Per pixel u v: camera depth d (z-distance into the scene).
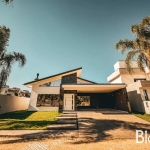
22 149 4.04
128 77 17.59
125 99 13.22
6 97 13.73
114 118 9.55
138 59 10.70
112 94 18.05
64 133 5.83
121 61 19.02
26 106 20.66
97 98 19.58
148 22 9.00
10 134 5.61
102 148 4.09
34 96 15.46
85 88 14.31
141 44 8.89
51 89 15.92
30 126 7.06
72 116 10.44
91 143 4.60
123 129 6.55
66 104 14.79
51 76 16.03
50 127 6.72
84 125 7.42
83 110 14.60
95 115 10.88
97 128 6.76
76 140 4.95
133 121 8.50
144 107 11.96
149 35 8.79
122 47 10.59
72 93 15.15
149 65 10.16
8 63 9.86
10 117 10.32
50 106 15.11
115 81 19.86
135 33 9.48
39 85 16.00
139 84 13.05
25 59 10.74
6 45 10.02
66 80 16.81
